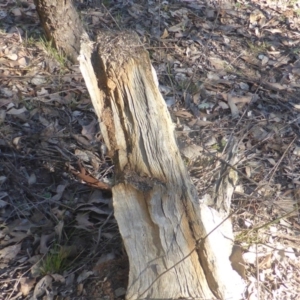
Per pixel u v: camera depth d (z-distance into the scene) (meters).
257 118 2.05
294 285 1.42
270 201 1.64
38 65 2.09
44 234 1.47
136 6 2.58
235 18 2.68
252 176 1.78
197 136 1.90
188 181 1.28
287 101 2.18
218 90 2.16
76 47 2.14
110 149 1.31
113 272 1.30
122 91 1.31
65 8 2.09
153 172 1.26
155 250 1.18
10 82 1.98
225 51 2.42
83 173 1.65
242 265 1.33
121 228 1.21
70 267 1.37
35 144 1.75
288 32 2.68
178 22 2.54
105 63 1.30
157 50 2.31
